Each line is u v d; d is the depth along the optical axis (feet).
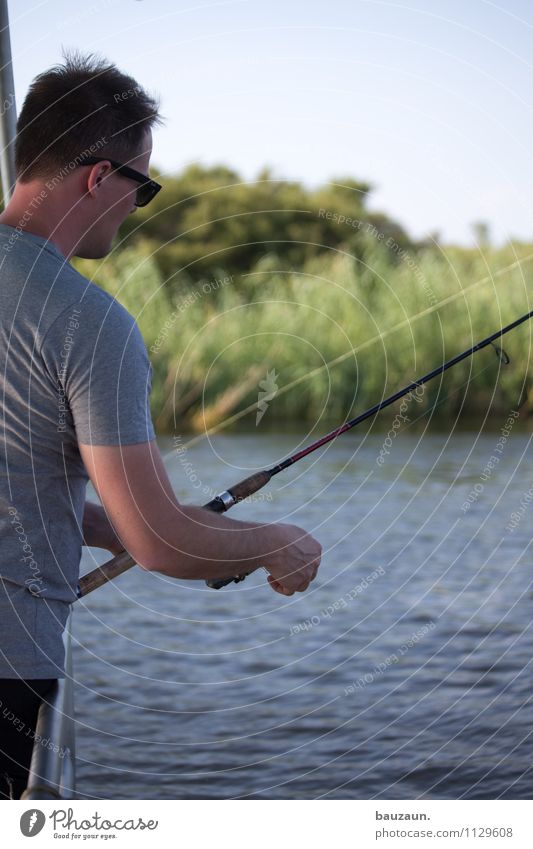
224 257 39.47
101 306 3.82
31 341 3.76
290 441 28.32
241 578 4.85
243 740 9.59
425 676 11.10
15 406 3.82
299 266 38.27
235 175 40.37
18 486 3.87
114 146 4.17
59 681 4.02
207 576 4.15
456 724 9.60
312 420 32.22
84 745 9.46
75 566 4.14
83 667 11.70
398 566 15.57
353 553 16.35
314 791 8.32
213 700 10.47
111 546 4.99
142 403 3.83
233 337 32.01
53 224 4.11
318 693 10.66
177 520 3.92
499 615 13.11
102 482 3.82
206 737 9.55
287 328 32.40
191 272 38.81
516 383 32.04
